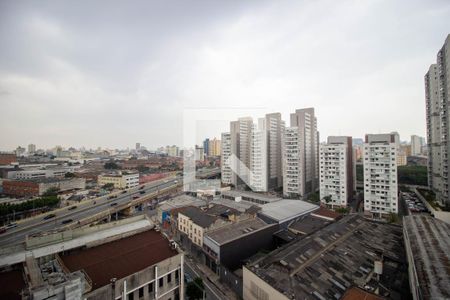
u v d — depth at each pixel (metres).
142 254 23.23
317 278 26.95
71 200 78.00
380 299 22.33
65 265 20.06
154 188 94.69
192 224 45.50
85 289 16.67
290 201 66.19
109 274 19.62
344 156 73.12
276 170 101.31
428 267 25.73
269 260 30.58
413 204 68.75
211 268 39.12
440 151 66.75
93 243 23.66
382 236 40.47
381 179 65.00
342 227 42.12
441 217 51.59
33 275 16.58
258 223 47.00
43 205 68.56
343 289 25.84
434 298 20.52
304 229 47.34
